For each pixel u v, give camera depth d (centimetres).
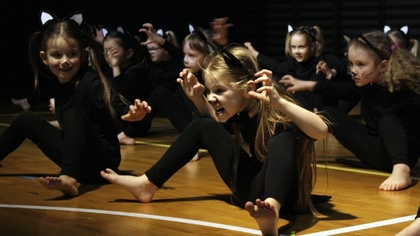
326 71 383
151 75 498
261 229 203
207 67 230
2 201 261
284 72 502
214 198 266
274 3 856
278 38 856
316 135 220
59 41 281
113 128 300
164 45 452
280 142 221
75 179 268
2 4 761
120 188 285
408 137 315
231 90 229
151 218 235
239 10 841
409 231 184
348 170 329
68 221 230
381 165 314
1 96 746
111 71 459
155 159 359
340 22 815
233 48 236
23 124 292
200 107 253
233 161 243
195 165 342
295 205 240
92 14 758
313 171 241
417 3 762
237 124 237
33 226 224
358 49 316
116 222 229
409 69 310
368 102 326
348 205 255
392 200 263
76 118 275
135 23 778
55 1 759
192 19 797
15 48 771
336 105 497
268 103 213
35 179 304
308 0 830
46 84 762
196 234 214
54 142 289
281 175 215
